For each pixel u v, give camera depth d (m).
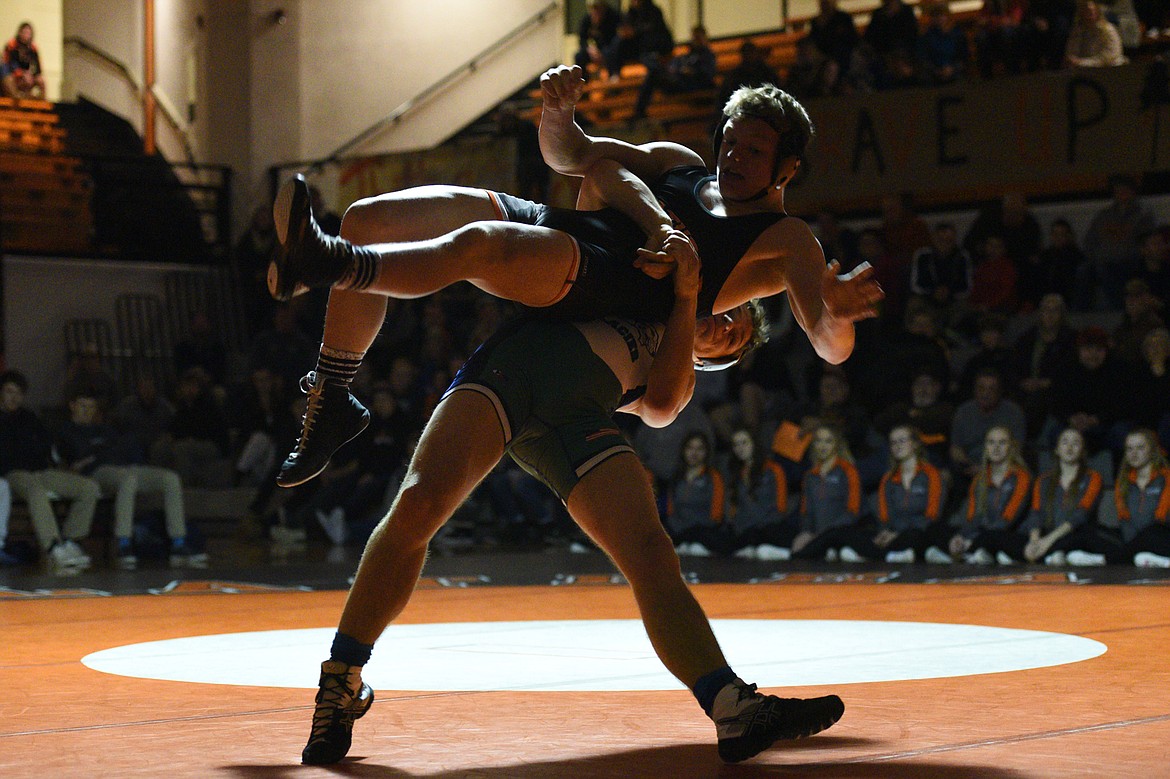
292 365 18.84
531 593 9.39
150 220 22.61
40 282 21.08
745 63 17.86
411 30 23.84
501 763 3.22
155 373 21.38
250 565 12.95
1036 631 6.33
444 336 17.53
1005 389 13.61
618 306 3.62
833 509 13.07
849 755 3.26
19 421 14.20
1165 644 5.72
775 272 3.88
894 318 15.45
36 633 6.85
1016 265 15.44
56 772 3.12
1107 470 12.16
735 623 6.87
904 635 6.17
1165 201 16.06
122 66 27.55
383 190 21.02
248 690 4.58
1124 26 18.03
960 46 17.88
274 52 23.70
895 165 17.03
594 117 21.61
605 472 3.42
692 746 3.43
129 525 14.34
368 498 16.30
